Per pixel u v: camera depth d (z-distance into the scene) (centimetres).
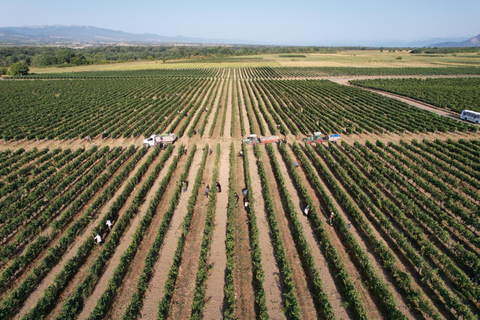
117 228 2895
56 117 7531
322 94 9700
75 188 3753
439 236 2800
